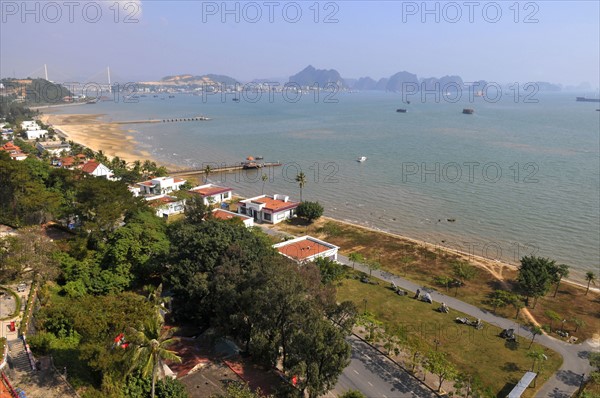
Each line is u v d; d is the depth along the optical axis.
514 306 75.44
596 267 95.25
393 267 92.25
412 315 72.19
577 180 161.25
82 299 59.31
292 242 93.81
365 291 80.75
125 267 72.56
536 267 80.38
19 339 51.31
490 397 52.81
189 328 65.62
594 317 72.44
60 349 51.84
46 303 61.34
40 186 94.81
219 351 59.62
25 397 43.09
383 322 69.50
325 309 53.88
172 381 48.75
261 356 55.38
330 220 122.31
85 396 43.41
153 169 169.62
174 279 65.25
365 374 56.88
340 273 82.06
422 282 85.31
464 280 86.12
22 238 65.44
